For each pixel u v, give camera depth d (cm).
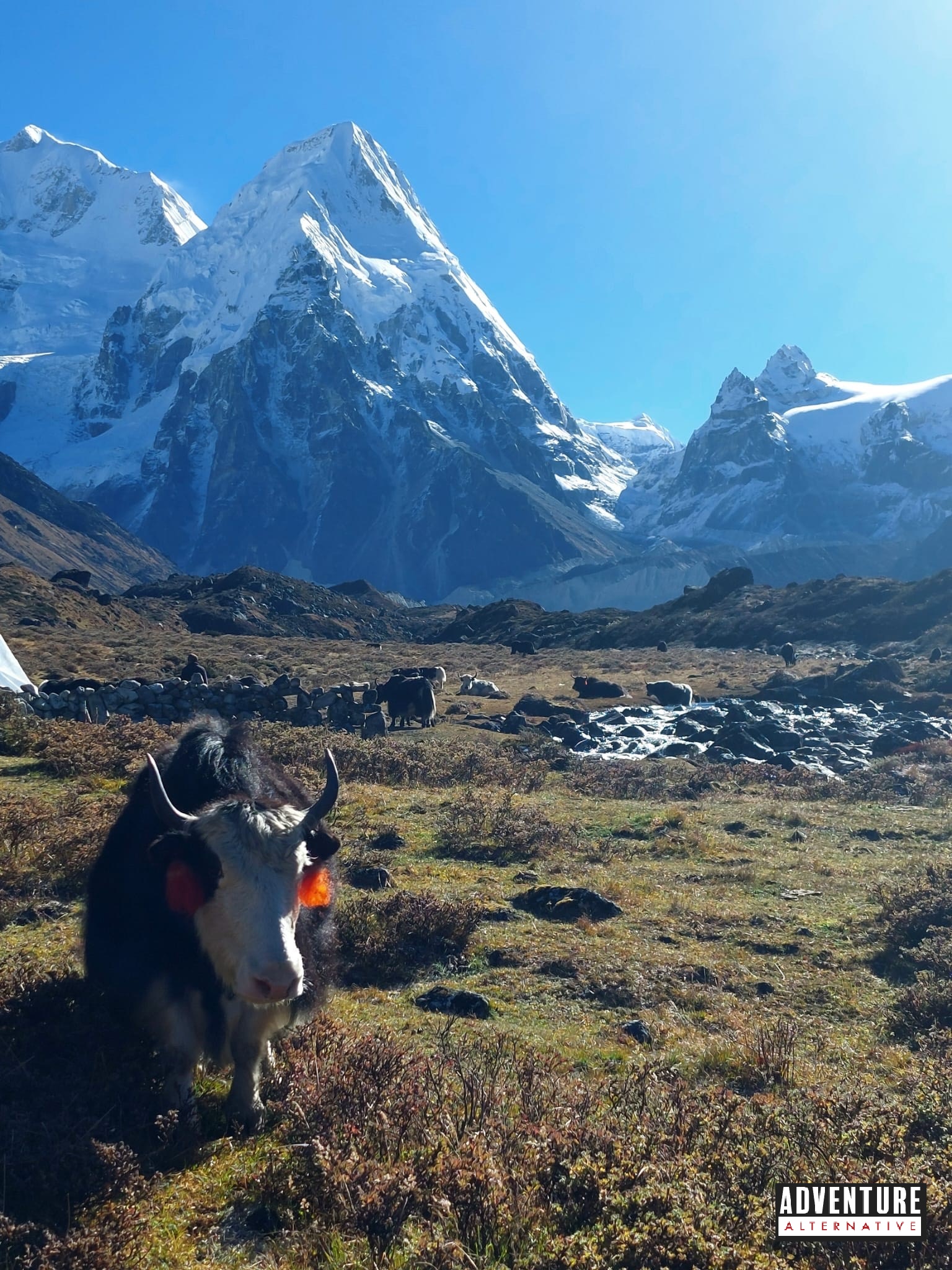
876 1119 449
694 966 785
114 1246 333
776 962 823
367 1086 455
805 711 2916
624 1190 376
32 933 704
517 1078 506
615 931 858
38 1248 330
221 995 428
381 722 2325
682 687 3183
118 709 2156
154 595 8925
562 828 1238
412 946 775
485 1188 367
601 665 4578
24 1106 408
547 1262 338
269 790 480
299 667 3988
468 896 916
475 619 7925
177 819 413
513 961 771
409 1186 364
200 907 410
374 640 7981
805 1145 435
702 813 1493
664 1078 546
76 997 486
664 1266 333
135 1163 382
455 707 2988
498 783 1653
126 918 452
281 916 400
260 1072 465
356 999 669
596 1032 646
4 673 2138
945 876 1014
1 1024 459
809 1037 671
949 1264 349
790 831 1384
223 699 2269
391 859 1040
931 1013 700
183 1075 431
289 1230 362
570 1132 418
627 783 1736
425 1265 337
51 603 5153
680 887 1041
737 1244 345
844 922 932
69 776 1312
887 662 3478
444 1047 555
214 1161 405
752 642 5450
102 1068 438
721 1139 430
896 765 2038
